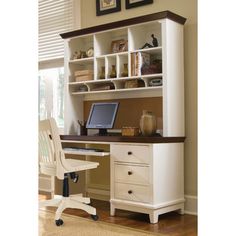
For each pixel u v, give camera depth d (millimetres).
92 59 3949
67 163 3076
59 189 3932
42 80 4996
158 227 2930
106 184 4168
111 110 3797
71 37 4117
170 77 3316
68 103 4184
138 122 3863
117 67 3729
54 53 4711
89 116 3957
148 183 3092
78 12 4496
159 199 3117
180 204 3373
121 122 4012
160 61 3619
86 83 4031
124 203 3232
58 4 4691
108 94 4137
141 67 3537
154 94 3725
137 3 3939
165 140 3178
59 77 4809
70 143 3947
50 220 3164
